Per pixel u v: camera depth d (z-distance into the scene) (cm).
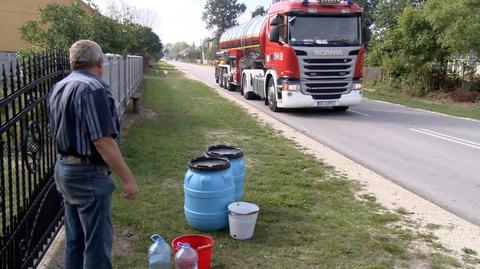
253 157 855
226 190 486
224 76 2559
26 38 1313
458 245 484
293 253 446
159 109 1485
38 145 430
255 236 482
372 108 1756
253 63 1984
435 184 721
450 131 1222
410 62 2270
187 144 928
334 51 1436
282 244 465
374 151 955
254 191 633
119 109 1032
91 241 320
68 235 343
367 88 2720
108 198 323
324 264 427
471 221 561
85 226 321
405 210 583
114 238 471
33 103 408
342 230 506
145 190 621
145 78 3228
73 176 311
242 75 2067
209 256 400
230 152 552
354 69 1472
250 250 449
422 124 1345
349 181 709
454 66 2255
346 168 795
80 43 322
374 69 2877
